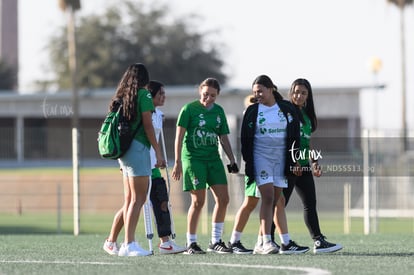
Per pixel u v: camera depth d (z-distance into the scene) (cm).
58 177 11512
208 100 4166
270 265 3484
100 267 3441
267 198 4078
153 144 3844
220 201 4234
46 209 9800
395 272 3259
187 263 3566
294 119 4084
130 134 3816
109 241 4138
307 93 4234
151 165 4131
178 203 8850
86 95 19388
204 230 7150
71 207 9650
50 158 15975
